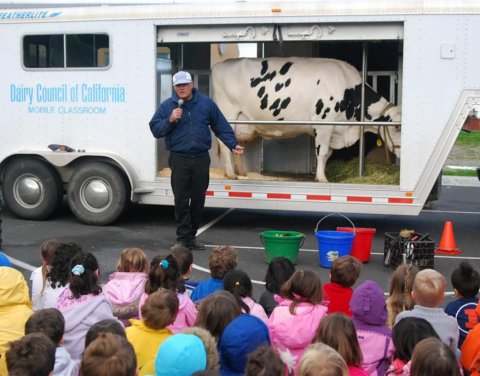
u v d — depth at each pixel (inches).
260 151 436.1
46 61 411.5
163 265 184.2
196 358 122.8
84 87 405.4
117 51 396.8
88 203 410.3
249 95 403.9
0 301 162.4
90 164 405.7
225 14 374.3
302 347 159.9
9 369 114.3
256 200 386.3
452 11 351.3
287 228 419.5
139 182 401.4
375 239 394.6
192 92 345.7
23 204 424.2
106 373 111.7
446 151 358.9
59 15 405.1
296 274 165.6
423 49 355.3
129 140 400.5
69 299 168.7
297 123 385.7
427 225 438.6
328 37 366.0
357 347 136.6
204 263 331.0
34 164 417.4
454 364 116.6
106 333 119.7
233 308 153.8
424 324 141.8
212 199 391.9
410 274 184.5
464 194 592.1
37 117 415.8
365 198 371.6
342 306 192.1
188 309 179.2
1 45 418.0
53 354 117.0
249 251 358.9
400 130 379.2
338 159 432.8
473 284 183.5
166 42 390.6
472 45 351.6
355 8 358.3
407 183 364.5
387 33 360.5
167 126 341.4
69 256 182.7
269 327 162.2
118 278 199.0
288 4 366.3
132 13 390.9
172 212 463.2
